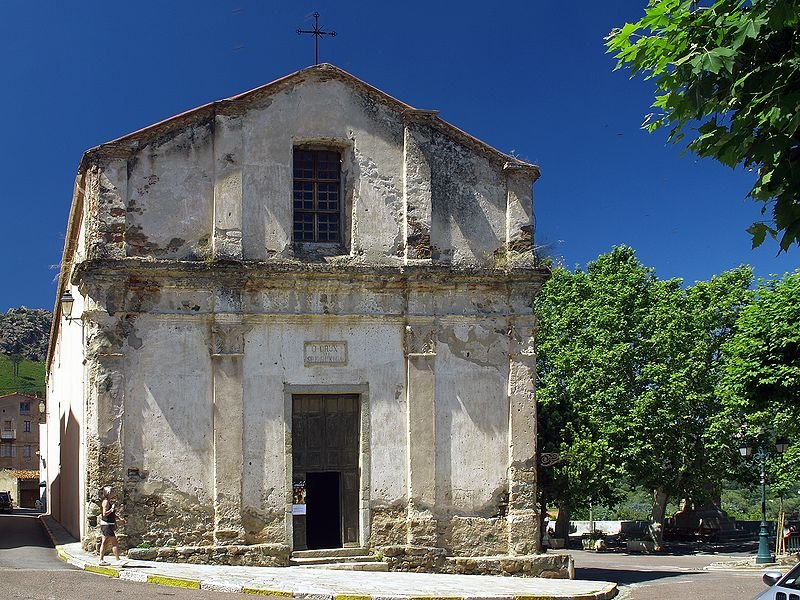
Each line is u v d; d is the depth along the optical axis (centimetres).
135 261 2066
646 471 4138
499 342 2289
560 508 4244
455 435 2236
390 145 2294
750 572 2989
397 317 2234
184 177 2156
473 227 2317
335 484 2309
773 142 920
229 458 2092
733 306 4247
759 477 4219
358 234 2245
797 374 2334
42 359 13175
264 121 2223
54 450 3853
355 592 1686
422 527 2181
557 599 1783
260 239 2186
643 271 4366
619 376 4194
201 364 2116
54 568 1877
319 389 2177
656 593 2145
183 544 2053
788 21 889
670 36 1031
